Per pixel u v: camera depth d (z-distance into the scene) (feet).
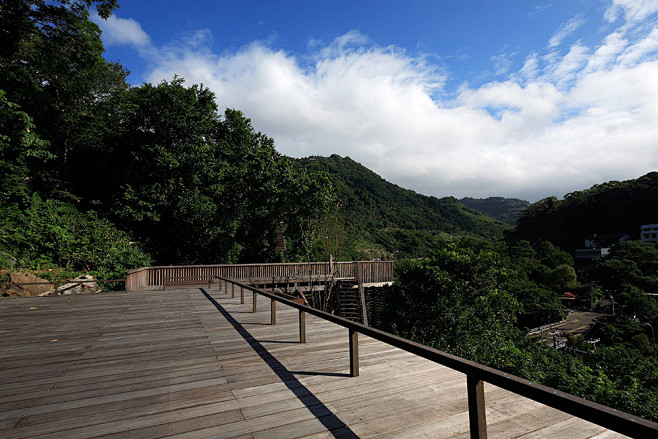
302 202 74.64
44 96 64.49
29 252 46.55
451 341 64.90
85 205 72.54
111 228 60.95
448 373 12.91
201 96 76.54
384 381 12.10
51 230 49.24
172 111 69.77
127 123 74.02
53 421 9.40
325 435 8.42
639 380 49.42
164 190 66.95
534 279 279.69
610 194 424.05
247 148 81.05
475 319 66.03
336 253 87.04
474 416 6.46
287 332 20.31
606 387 38.78
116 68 84.17
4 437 8.54
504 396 10.69
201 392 11.34
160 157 66.13
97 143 73.77
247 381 12.30
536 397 5.25
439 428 8.67
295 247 83.30
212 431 8.72
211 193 71.00
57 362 14.87
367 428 8.73
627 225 393.09
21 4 54.29
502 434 8.34
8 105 50.26
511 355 58.13
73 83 68.80
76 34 59.00
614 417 4.17
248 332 20.35
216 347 17.07
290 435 8.44
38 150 53.88
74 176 74.02
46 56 62.18
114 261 53.52
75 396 11.14
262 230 77.15
